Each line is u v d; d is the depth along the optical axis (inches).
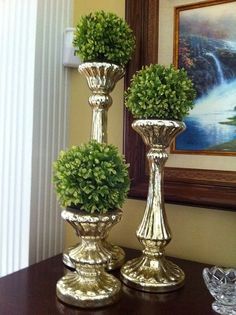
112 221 26.5
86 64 34.1
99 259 27.7
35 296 28.4
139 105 28.8
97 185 25.1
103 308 26.7
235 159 34.9
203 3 36.9
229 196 34.5
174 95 27.6
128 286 30.6
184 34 38.0
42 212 43.8
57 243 46.0
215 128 36.2
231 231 36.6
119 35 33.9
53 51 44.0
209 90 36.6
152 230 30.8
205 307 27.0
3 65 45.1
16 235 43.4
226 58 35.6
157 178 31.3
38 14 41.4
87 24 33.3
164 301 28.1
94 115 35.9
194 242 38.8
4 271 44.8
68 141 47.2
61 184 25.7
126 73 40.6
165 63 39.1
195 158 37.3
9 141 44.4
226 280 29.1
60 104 45.6
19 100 43.1
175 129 29.0
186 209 39.2
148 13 39.9
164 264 31.7
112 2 44.1
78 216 25.9
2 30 45.2
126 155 40.4
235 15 35.2
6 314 25.4
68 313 25.8
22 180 42.8
